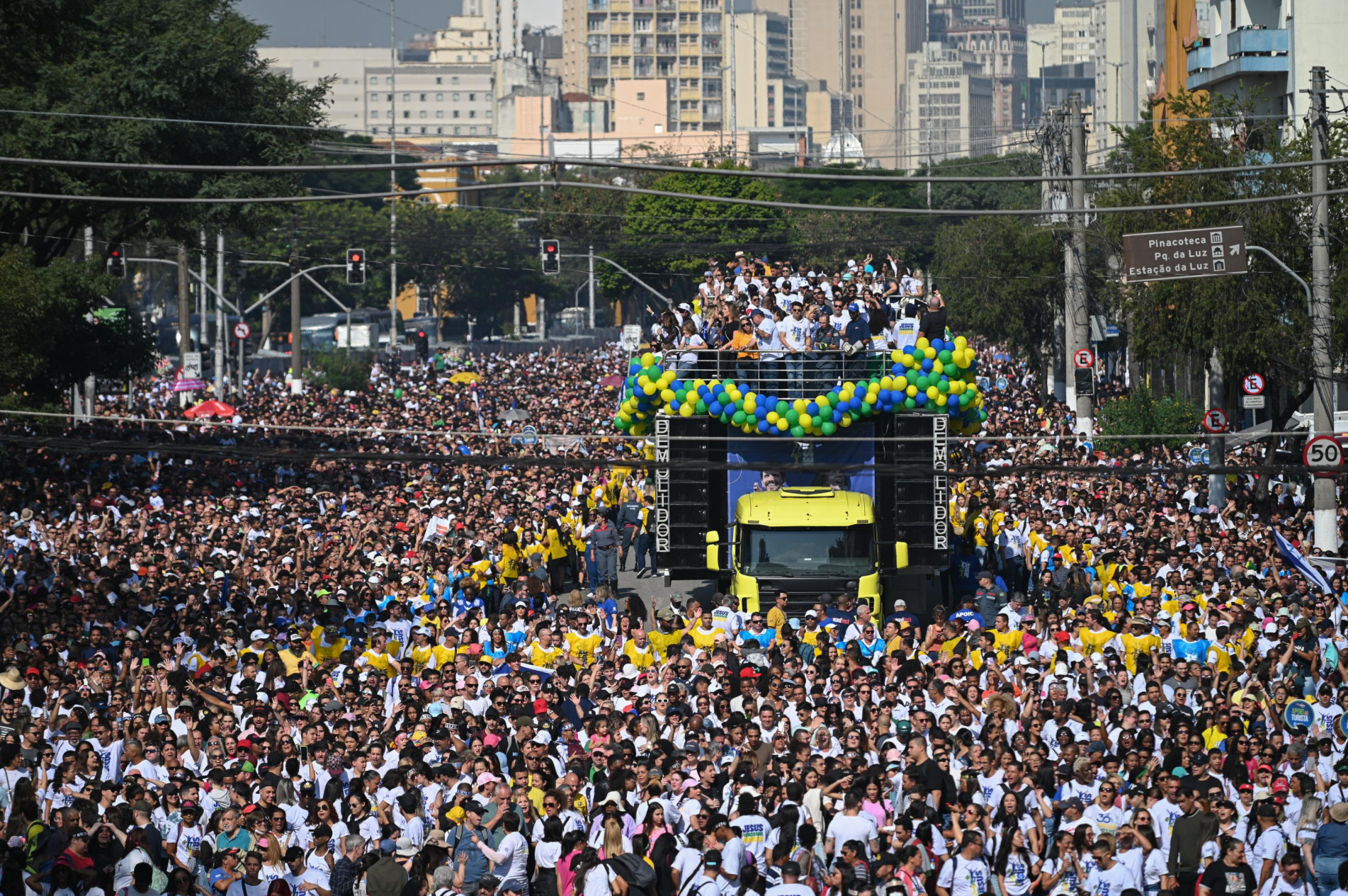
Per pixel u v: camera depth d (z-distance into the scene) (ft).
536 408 452.35
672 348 242.78
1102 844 107.55
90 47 348.38
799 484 226.38
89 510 272.92
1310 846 114.11
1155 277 243.40
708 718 138.41
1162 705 142.72
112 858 111.34
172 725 136.56
